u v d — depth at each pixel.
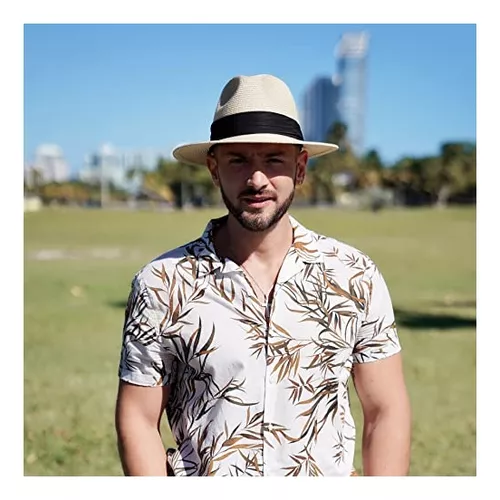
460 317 10.56
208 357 2.70
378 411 2.85
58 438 5.56
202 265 2.75
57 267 16.72
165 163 56.66
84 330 9.59
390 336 2.84
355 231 28.92
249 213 2.70
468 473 4.89
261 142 2.65
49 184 52.66
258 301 2.72
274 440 2.69
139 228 29.66
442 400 6.58
